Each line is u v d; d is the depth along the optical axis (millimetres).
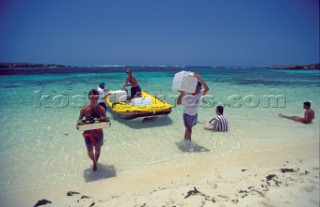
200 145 5871
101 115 4484
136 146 5812
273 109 9922
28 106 10281
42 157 5258
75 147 5828
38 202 3551
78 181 4246
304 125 7566
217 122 6859
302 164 4695
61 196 3771
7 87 16484
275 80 24281
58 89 15680
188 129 5742
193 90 5352
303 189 3688
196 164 4809
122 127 7285
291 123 7789
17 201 3666
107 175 4438
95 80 22422
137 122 7805
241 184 3889
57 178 4363
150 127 7301
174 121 7938
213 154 5312
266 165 4680
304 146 5742
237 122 7859
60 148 5762
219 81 22906
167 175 4355
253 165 4691
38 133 6809
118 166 4789
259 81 23047
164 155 5289
